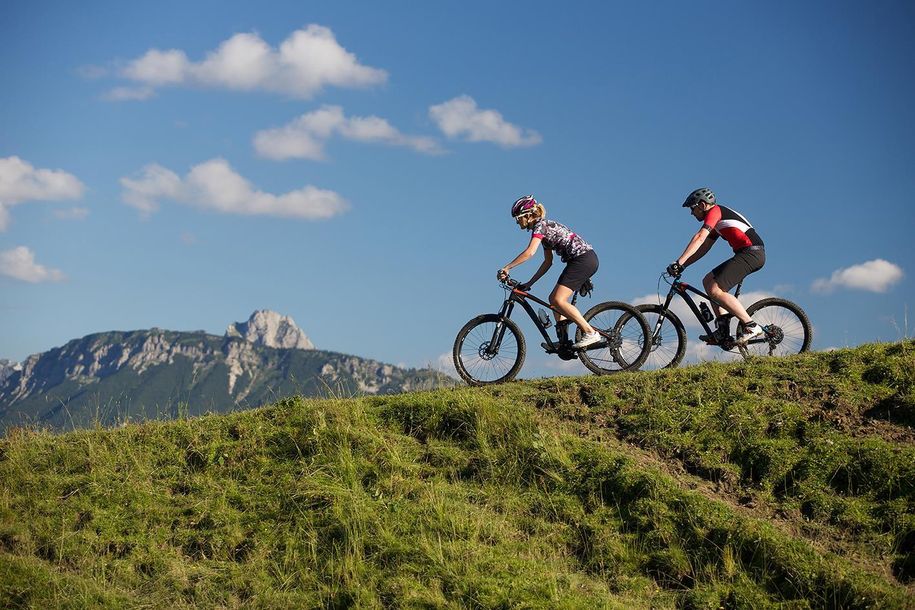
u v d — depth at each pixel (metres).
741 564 7.41
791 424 8.95
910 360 9.70
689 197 11.34
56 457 10.39
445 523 8.21
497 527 8.20
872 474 8.12
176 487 9.62
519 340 11.12
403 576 7.63
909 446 8.50
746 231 11.05
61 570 8.51
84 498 9.47
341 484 8.98
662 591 7.41
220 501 9.16
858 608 6.74
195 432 10.37
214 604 7.84
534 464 8.91
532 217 10.98
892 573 7.20
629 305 11.23
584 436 9.38
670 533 7.81
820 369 10.05
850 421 9.05
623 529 8.03
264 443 9.96
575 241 10.93
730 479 8.50
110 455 10.20
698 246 11.09
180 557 8.57
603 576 7.65
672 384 10.02
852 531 7.70
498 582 7.35
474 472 9.09
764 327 11.20
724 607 7.11
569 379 10.72
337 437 9.70
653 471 8.46
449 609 7.14
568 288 10.90
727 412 9.23
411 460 9.34
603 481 8.49
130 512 9.21
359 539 8.12
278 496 9.07
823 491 8.16
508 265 10.92
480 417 9.62
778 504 8.14
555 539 8.09
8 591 8.08
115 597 7.99
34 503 9.48
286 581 7.94
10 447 10.75
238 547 8.58
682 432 9.17
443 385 11.18
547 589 7.22
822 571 7.09
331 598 7.60
